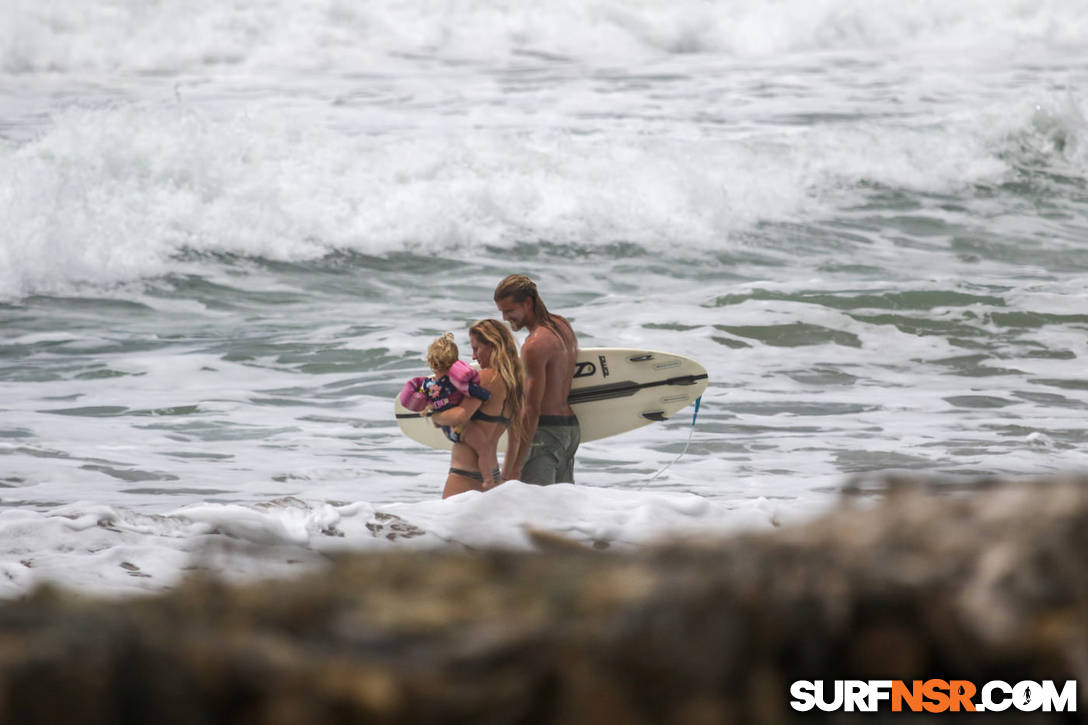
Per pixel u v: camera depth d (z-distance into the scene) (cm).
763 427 3666
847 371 4494
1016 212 7794
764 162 8019
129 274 5872
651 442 3503
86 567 1523
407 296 5891
